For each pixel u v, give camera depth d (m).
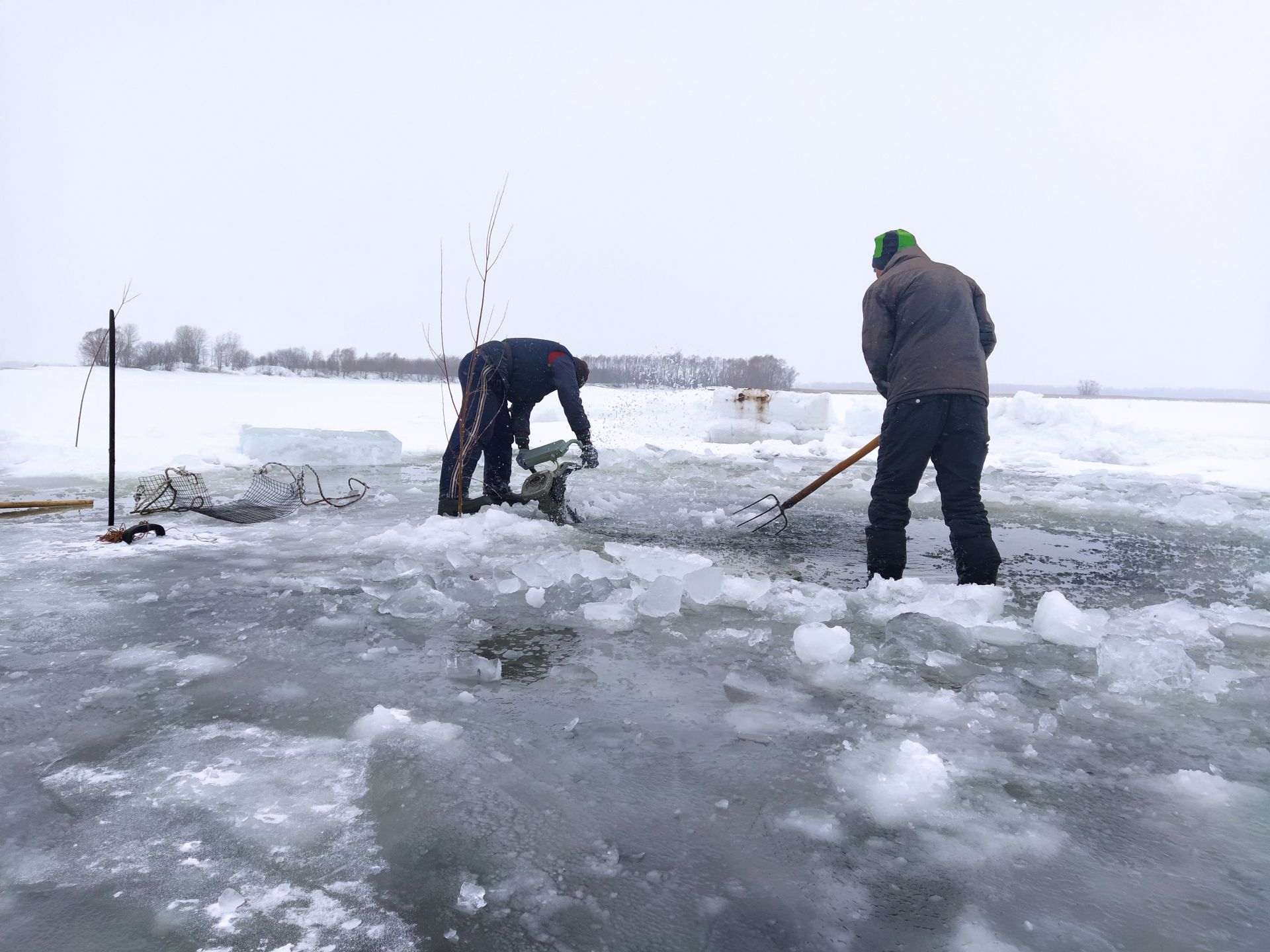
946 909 1.13
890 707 1.85
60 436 7.96
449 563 3.25
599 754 1.59
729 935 1.07
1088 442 10.28
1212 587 3.23
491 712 1.79
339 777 1.46
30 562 3.17
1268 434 13.88
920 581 2.98
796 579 3.23
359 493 5.23
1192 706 1.89
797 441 12.16
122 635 2.26
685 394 13.94
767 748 1.63
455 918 1.08
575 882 1.17
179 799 1.37
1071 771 1.55
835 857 1.25
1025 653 2.28
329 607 2.55
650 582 2.95
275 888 1.14
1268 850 1.29
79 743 1.58
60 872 1.16
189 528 3.99
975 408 3.00
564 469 4.40
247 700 1.81
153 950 1.00
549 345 4.62
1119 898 1.16
